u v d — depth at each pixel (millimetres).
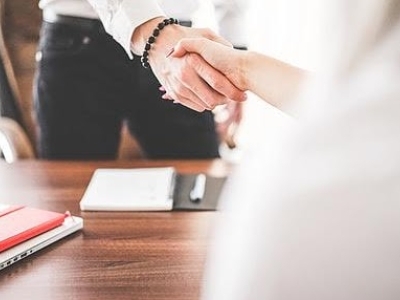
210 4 1389
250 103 1438
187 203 1062
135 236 941
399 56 356
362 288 344
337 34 359
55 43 1395
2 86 1573
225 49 1012
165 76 1135
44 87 1438
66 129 1459
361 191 353
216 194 1096
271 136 407
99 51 1385
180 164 1282
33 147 1605
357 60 358
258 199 379
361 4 349
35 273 828
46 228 920
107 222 994
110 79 1416
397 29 351
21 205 1035
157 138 1497
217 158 1445
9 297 769
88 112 1446
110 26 1198
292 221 361
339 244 350
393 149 355
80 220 968
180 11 1359
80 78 1411
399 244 343
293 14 1235
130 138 1590
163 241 921
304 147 373
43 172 1239
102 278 811
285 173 373
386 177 352
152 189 1113
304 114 384
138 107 1459
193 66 1032
